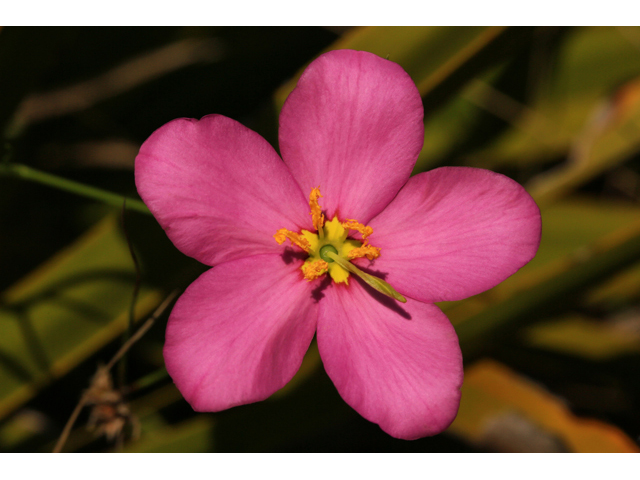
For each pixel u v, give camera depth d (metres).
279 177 0.19
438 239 0.19
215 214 0.19
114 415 0.20
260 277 0.19
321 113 0.19
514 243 0.19
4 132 0.21
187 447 0.21
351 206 0.19
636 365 0.22
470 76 0.21
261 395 0.18
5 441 0.22
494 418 0.22
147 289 0.21
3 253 0.22
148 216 0.20
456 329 0.21
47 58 0.21
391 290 0.18
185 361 0.18
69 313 0.21
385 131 0.19
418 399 0.19
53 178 0.20
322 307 0.19
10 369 0.21
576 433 0.21
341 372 0.19
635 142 0.22
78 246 0.21
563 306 0.21
